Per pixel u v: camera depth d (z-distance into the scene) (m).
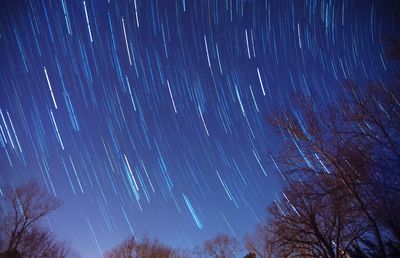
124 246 37.06
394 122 14.31
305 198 17.52
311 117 17.08
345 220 16.98
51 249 27.25
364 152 14.97
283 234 18.73
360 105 15.59
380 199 14.01
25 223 26.92
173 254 39.47
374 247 16.83
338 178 15.88
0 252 24.53
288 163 17.61
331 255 16.92
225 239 37.75
